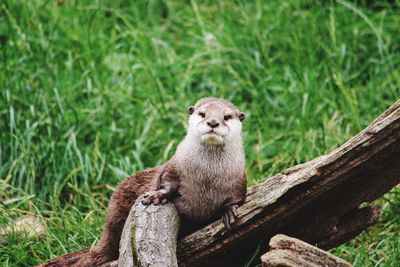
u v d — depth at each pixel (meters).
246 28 21.33
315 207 12.19
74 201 15.84
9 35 19.61
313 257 10.95
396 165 11.86
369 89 19.55
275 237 11.12
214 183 12.40
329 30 20.62
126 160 16.75
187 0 23.61
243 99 20.06
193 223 12.74
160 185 12.61
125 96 18.66
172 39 22.28
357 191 12.13
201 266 12.47
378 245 14.12
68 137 17.31
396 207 15.45
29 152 16.28
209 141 12.20
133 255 10.84
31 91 18.19
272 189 12.27
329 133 17.56
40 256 14.09
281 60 20.86
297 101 18.83
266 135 18.14
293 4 21.77
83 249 13.46
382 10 22.75
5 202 15.02
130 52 20.38
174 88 19.80
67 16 21.34
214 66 20.47
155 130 18.09
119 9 22.77
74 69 19.81
